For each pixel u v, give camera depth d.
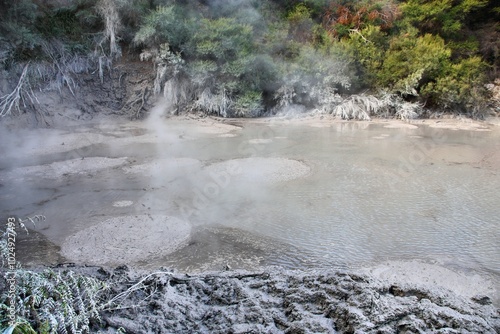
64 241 4.91
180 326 2.51
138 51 14.32
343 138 10.95
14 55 11.98
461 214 5.87
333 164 8.38
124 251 4.66
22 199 6.32
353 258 4.55
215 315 2.59
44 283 2.41
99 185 6.99
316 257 4.57
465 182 7.34
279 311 2.57
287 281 2.90
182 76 13.94
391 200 6.40
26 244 4.82
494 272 4.29
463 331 2.34
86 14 13.76
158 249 4.71
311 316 2.47
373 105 14.42
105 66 13.60
